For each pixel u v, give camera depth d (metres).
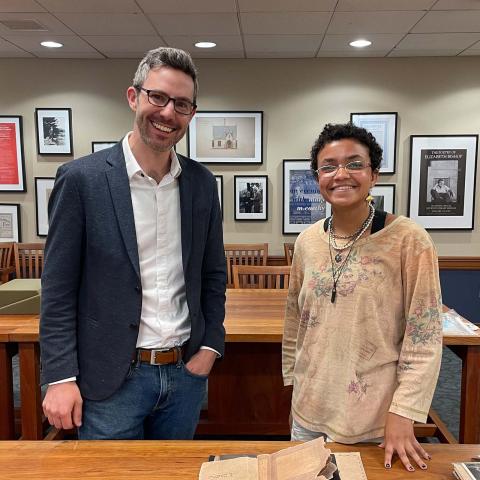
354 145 1.08
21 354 2.06
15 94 4.38
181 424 1.37
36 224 4.55
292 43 3.80
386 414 1.09
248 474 0.94
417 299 1.04
